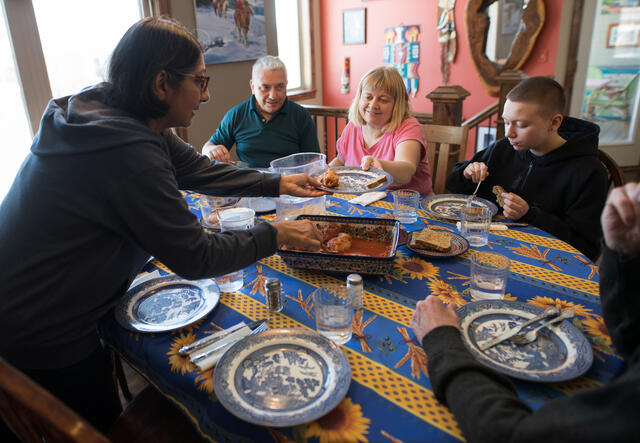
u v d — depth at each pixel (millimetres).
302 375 793
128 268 1045
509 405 631
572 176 1626
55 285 941
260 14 3781
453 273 1166
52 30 2459
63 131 873
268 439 720
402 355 852
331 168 1809
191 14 3168
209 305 1033
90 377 1053
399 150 1964
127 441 1017
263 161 2639
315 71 5484
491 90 4602
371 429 685
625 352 719
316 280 1157
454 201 1690
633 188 654
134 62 898
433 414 709
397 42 5059
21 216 917
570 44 4180
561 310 980
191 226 914
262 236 1001
